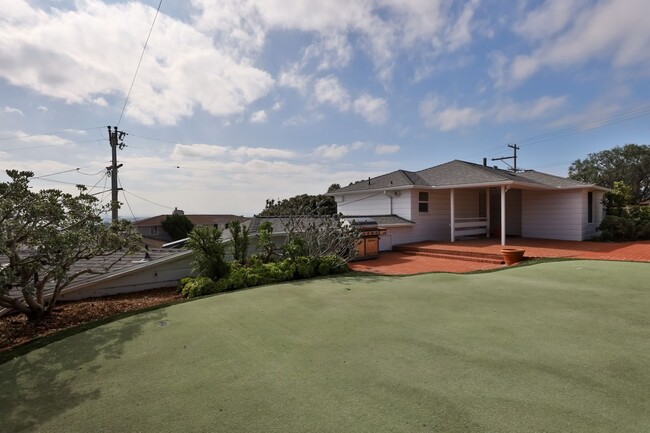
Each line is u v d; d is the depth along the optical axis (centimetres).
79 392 290
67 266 522
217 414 245
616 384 267
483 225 1577
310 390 275
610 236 1392
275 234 1038
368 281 746
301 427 225
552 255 994
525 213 1593
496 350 342
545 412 231
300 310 520
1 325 532
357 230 957
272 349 367
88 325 483
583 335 376
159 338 419
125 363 347
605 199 1633
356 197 1678
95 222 572
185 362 342
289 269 805
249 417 240
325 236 923
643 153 3544
